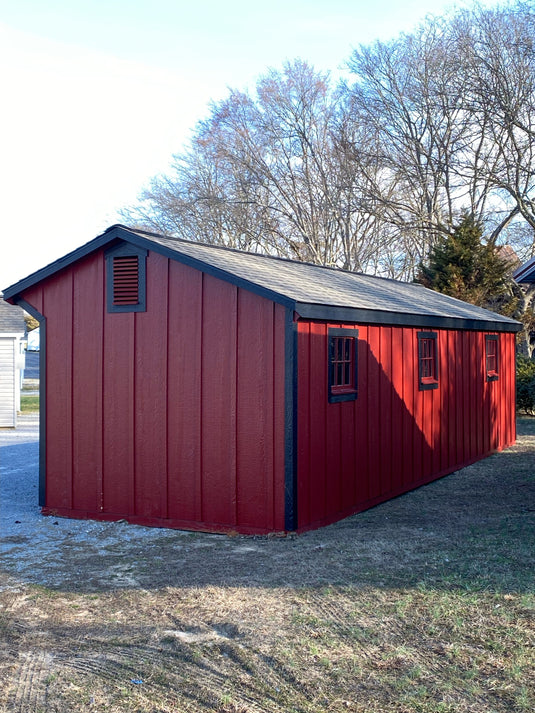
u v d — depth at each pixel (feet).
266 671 15.17
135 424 30.45
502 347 52.08
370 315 31.89
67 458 31.99
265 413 27.50
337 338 30.58
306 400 27.73
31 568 23.73
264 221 112.47
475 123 91.04
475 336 46.70
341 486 30.30
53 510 32.24
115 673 15.34
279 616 18.28
